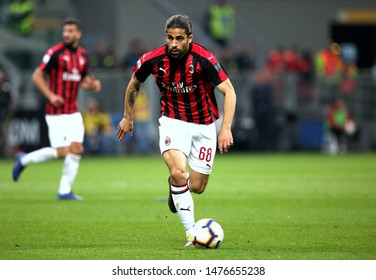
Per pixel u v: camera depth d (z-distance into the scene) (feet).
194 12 387.75
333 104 351.05
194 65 110.93
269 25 405.39
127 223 133.08
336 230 124.47
